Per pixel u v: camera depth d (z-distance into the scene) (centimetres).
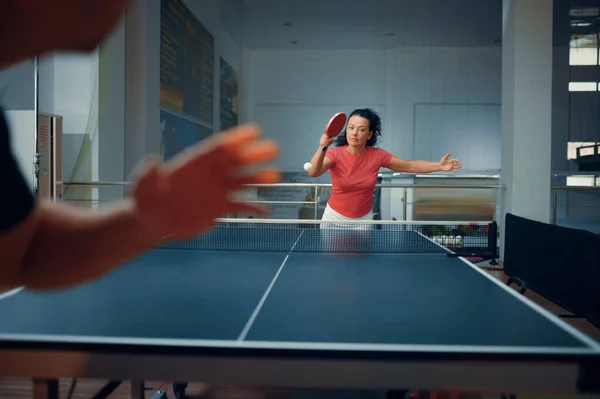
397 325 104
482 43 804
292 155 851
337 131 279
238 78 852
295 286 143
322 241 243
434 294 134
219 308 118
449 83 815
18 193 37
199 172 32
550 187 441
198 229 35
